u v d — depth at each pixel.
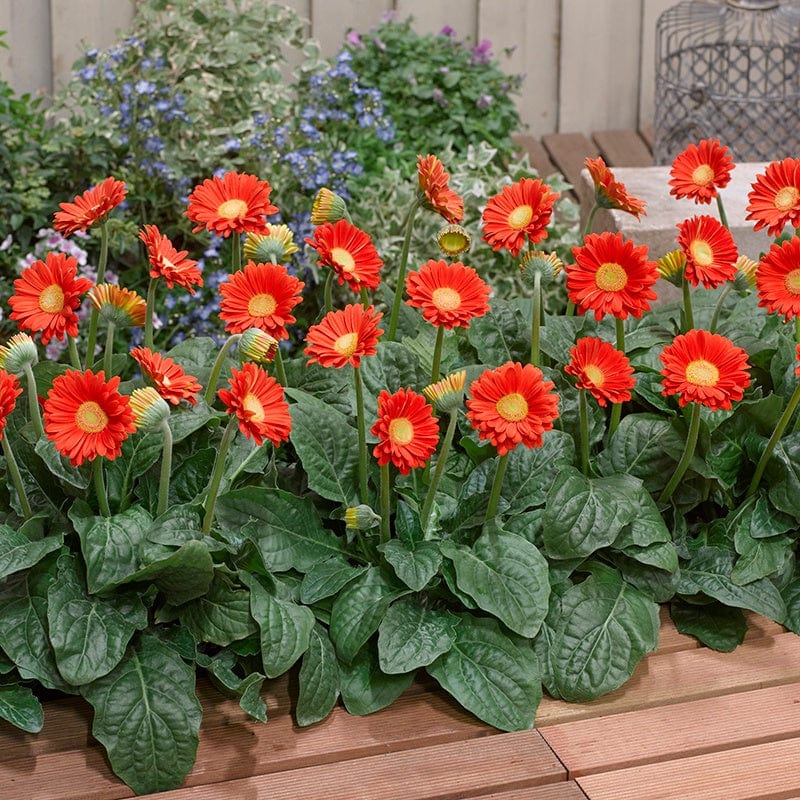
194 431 1.87
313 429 1.90
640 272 1.81
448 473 1.99
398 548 1.80
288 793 1.63
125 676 1.69
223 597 1.74
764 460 1.96
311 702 1.73
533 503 1.90
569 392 2.03
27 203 3.26
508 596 1.77
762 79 4.49
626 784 1.65
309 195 3.54
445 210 1.96
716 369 1.79
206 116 3.51
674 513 1.99
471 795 1.63
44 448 1.74
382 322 2.27
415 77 4.00
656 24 4.35
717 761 1.69
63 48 3.99
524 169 3.76
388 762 1.69
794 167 1.94
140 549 1.70
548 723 1.77
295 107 3.67
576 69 4.57
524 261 1.97
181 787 1.65
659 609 1.98
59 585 1.69
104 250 1.90
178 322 3.38
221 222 1.85
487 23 4.45
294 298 1.76
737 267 2.00
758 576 1.91
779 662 1.89
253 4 3.61
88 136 3.40
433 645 1.76
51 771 1.66
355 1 4.29
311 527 1.87
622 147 4.50
